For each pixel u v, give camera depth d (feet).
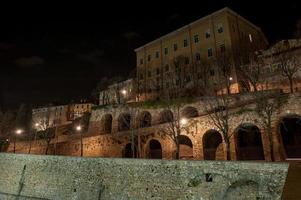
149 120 189.78
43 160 114.52
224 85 195.62
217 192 75.10
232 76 198.29
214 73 208.74
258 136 158.40
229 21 222.89
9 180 120.78
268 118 122.52
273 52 189.37
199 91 205.26
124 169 92.53
